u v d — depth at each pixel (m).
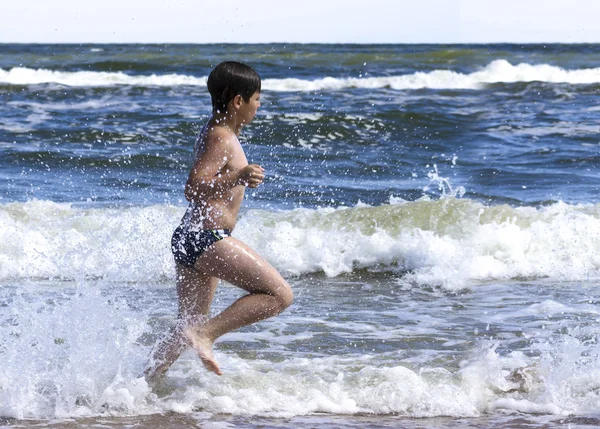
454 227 9.46
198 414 4.44
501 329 6.30
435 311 6.95
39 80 31.12
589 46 45.50
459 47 56.03
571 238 9.08
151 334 5.96
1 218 9.60
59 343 5.45
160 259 8.16
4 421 4.27
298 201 11.95
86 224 9.43
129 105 23.28
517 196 12.48
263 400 4.62
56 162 15.13
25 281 7.86
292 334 6.13
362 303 7.27
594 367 5.19
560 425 4.33
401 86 29.77
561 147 17.31
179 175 14.37
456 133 19.14
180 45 55.50
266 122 19.44
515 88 28.33
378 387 4.79
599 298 7.40
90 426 4.21
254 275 4.52
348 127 19.27
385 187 13.16
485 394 4.78
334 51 45.88
